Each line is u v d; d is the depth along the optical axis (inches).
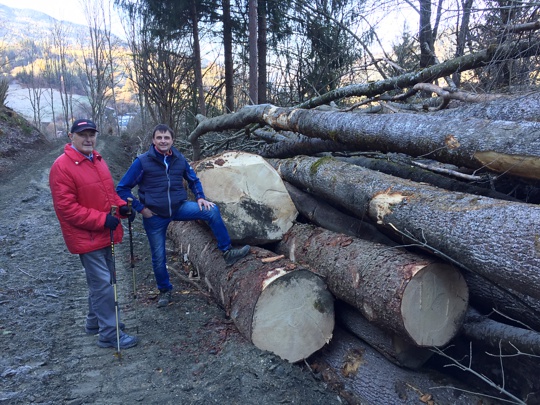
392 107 201.3
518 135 110.5
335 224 161.9
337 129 165.3
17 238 252.8
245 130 276.5
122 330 147.3
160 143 156.2
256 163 171.3
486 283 123.0
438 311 114.7
